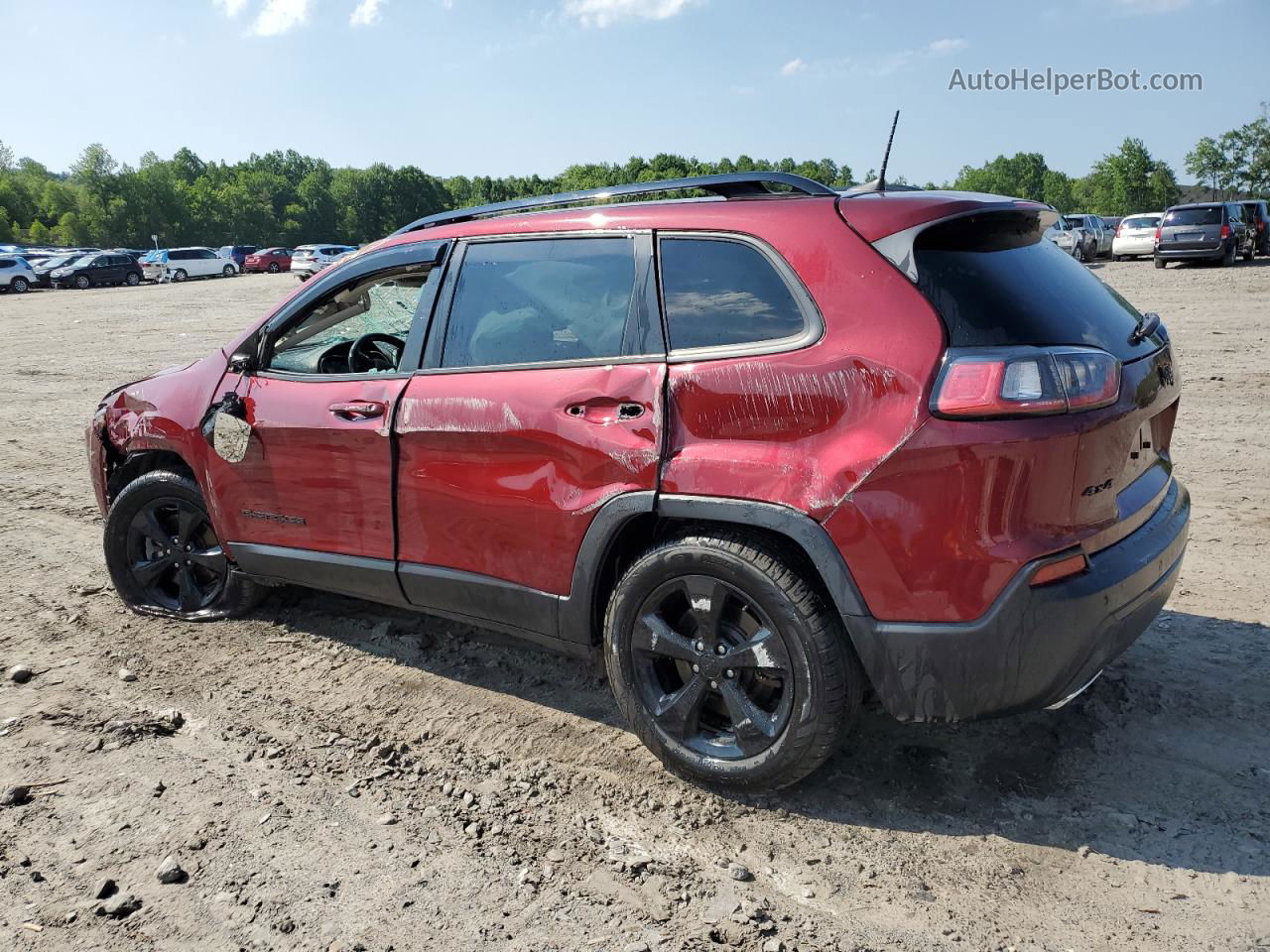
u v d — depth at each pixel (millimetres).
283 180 152125
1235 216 24297
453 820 2889
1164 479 3078
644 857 2688
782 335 2729
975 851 2652
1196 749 3066
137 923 2465
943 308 2531
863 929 2387
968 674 2547
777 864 2641
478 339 3354
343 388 3650
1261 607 4105
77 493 6977
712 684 2906
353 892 2574
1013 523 2469
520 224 3338
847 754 3127
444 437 3305
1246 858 2564
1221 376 9602
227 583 4352
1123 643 2695
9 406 11102
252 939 2402
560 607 3154
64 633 4352
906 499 2510
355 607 4508
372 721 3498
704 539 2818
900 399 2514
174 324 21594
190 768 3203
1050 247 3029
